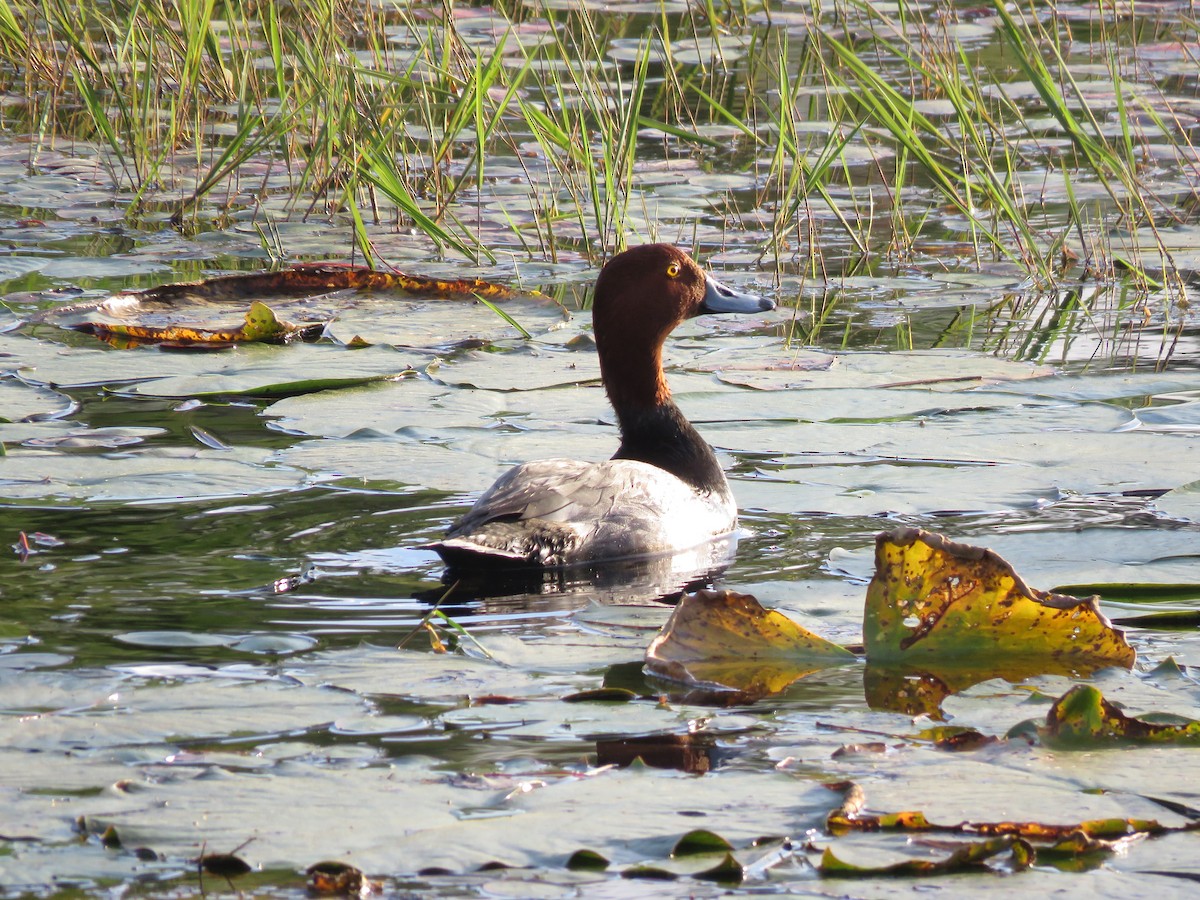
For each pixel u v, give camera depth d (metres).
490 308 16.58
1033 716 7.06
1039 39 30.80
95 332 15.84
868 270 19.00
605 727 6.93
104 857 5.63
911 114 19.25
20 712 7.01
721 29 31.34
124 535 9.93
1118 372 14.29
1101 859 5.65
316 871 5.46
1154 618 8.45
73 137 26.06
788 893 5.41
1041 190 22.11
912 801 6.06
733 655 7.97
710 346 15.52
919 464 11.64
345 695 7.25
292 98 24.33
